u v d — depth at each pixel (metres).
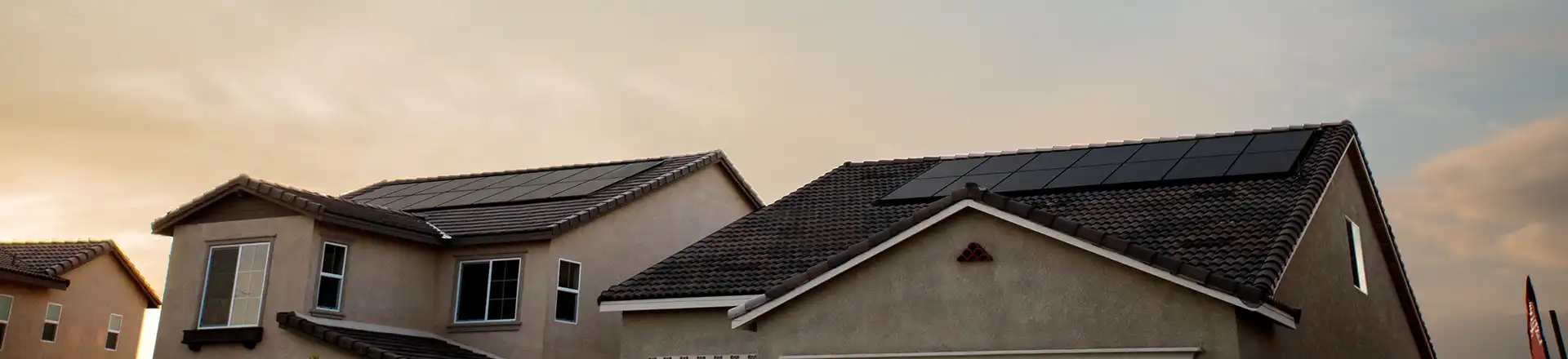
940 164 22.81
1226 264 14.03
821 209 21.11
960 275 14.80
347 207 20.69
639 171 25.66
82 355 26.88
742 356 17.45
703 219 26.06
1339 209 18.58
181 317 20.52
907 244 15.20
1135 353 13.73
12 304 24.78
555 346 20.84
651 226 24.11
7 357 24.45
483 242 21.47
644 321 18.36
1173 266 13.45
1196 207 16.59
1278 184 17.16
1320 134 19.86
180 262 20.95
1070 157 21.28
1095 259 14.20
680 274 18.56
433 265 21.98
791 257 18.53
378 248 20.98
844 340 15.17
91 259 27.23
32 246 27.89
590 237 22.27
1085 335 14.00
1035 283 14.41
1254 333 13.91
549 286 20.97
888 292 15.12
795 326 15.53
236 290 20.27
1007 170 21.12
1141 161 19.97
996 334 14.41
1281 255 13.87
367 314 20.44
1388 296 20.77
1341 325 17.48
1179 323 13.61
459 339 21.39
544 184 25.64
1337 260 17.86
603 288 22.34
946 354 14.53
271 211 20.50
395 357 18.45
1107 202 17.75
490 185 26.39
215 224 20.92
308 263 19.78
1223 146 20.09
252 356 19.72
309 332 18.98
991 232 14.79
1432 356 22.55
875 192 21.77
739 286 17.53
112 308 28.14
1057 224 14.14
